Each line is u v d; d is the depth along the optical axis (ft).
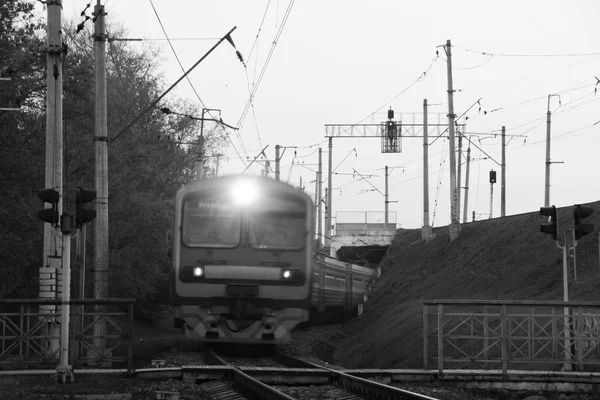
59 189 190.29
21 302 148.66
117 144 365.81
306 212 205.67
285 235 204.23
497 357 219.61
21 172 298.56
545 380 159.53
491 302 161.58
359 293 408.87
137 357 220.84
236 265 201.87
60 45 191.62
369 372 162.20
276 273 201.57
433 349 248.11
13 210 289.94
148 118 456.45
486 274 335.06
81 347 180.04
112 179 354.95
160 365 190.08
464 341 247.09
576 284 258.37
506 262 335.06
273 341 202.18
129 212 358.84
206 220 203.82
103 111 222.07
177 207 204.23
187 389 147.95
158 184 434.30
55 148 190.29
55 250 196.75
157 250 370.94
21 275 307.99
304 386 161.38
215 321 201.26
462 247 400.67
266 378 160.97
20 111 295.89
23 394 130.31
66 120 330.75
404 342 273.13
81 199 153.58
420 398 121.90
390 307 377.09
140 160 392.68
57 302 150.10
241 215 203.62
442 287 355.77
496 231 382.83
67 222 152.05
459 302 163.43
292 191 206.08
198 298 200.75
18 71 298.56
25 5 298.35
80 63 325.83
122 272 356.38
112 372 155.33
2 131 293.02
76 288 333.83
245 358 223.71
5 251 286.25
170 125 492.13
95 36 224.12
